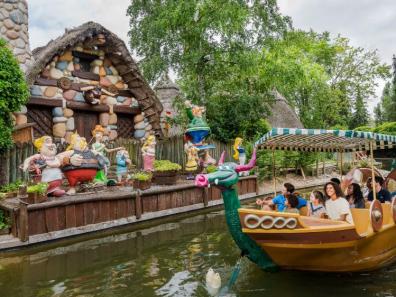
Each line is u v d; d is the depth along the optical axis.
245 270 7.61
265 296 6.38
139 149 16.22
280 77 20.52
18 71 11.37
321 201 8.03
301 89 33.41
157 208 12.66
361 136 7.21
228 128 20.28
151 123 18.08
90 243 9.64
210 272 6.93
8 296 6.45
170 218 12.73
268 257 7.14
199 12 18.64
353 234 6.73
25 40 15.02
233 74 20.95
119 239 10.02
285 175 22.52
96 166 11.66
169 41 19.06
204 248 9.17
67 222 10.12
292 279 7.12
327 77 33.28
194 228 11.27
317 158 23.69
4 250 8.93
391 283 6.95
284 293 6.50
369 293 6.47
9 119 11.50
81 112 16.08
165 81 22.00
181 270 7.66
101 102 16.42
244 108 20.19
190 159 15.79
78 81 15.77
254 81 21.56
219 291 6.59
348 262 7.21
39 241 9.44
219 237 10.19
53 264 8.06
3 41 11.68
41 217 9.62
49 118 15.09
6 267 7.89
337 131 7.24
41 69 13.95
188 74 19.59
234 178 7.00
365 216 7.43
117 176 13.96
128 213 11.68
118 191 12.07
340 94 38.38
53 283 7.02
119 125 17.45
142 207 12.16
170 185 13.72
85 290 6.69
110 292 6.59
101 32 15.59
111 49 16.28
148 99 17.52
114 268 7.80
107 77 16.83
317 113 35.50
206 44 18.84
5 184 11.77
